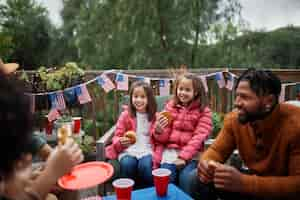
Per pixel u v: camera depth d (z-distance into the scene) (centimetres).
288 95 334
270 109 135
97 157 213
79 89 287
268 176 145
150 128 231
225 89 352
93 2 577
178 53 549
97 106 362
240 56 543
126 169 205
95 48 581
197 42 559
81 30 584
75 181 131
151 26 545
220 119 322
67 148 97
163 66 545
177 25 545
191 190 177
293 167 133
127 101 277
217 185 135
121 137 220
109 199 147
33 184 91
